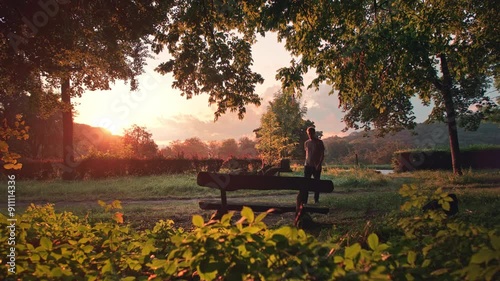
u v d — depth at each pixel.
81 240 3.12
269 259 2.01
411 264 2.28
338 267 1.84
